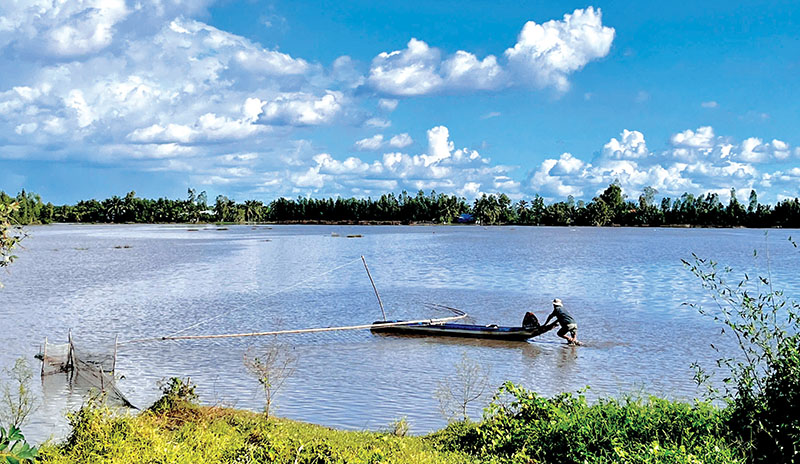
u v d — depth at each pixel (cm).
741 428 1066
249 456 1113
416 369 2209
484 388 1966
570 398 1388
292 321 3238
